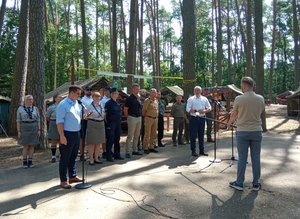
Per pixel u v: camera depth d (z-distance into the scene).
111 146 8.55
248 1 23.92
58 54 34.09
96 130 7.96
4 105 17.39
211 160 8.59
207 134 12.00
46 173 7.50
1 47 29.22
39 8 11.03
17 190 6.17
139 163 8.28
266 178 6.79
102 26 45.12
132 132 9.07
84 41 25.17
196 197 5.64
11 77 27.45
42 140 10.74
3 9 19.95
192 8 12.63
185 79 12.65
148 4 34.03
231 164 8.09
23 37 15.38
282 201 5.46
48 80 33.38
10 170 7.89
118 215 4.90
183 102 11.70
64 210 5.11
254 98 5.82
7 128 16.34
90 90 8.27
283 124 18.28
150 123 9.62
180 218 4.79
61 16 42.94
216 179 6.71
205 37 52.59
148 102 9.66
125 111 9.06
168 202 5.41
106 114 8.52
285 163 8.19
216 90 19.02
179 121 11.26
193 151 9.23
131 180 6.68
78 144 6.41
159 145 11.08
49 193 5.94
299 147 10.60
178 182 6.52
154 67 36.38
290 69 61.50
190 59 12.62
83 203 5.39
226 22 48.62
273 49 42.88
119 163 8.29
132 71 19.09
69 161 6.45
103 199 5.57
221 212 5.00
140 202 5.41
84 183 6.34
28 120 8.04
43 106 10.92
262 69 16.20
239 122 5.96
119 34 42.34
